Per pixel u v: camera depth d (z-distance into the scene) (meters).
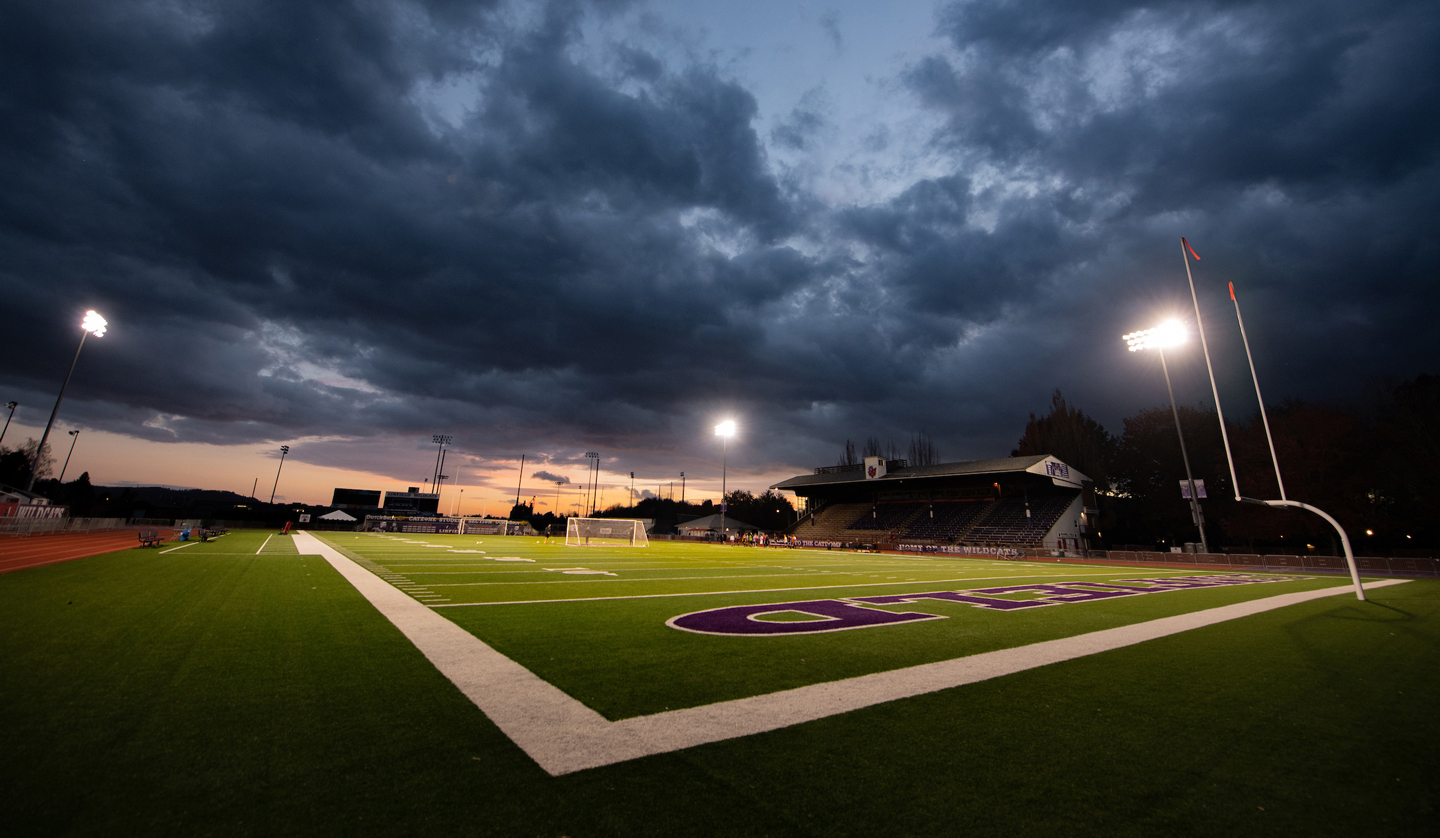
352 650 6.00
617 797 2.89
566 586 12.95
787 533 63.03
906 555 41.12
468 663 5.61
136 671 4.94
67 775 2.93
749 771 3.24
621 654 6.21
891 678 5.39
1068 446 58.34
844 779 3.16
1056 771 3.34
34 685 4.45
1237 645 7.41
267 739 3.51
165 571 13.59
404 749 3.42
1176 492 47.12
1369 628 9.02
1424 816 2.88
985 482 53.22
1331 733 4.09
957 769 3.33
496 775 3.10
